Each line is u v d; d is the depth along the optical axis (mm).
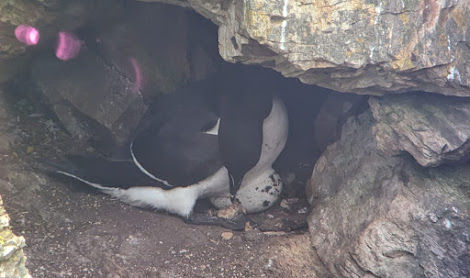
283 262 5902
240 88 6836
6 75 7168
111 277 5520
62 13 6473
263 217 7066
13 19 6031
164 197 6781
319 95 7414
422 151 5316
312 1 4828
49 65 7336
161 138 6887
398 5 4828
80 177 6910
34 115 7430
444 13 4930
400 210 5402
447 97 5477
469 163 5531
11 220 6082
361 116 6570
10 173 6578
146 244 6102
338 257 5656
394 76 5234
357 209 5832
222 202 7152
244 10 4938
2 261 3529
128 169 7016
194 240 6301
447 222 5195
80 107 7383
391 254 5281
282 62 5395
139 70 7652
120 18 7379
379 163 5949
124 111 7547
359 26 4883
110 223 6375
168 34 7684
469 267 5000
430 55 4961
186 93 7270
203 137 6742
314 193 6734
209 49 7871
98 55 7602
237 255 6066
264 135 6852
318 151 7406
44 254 5691
